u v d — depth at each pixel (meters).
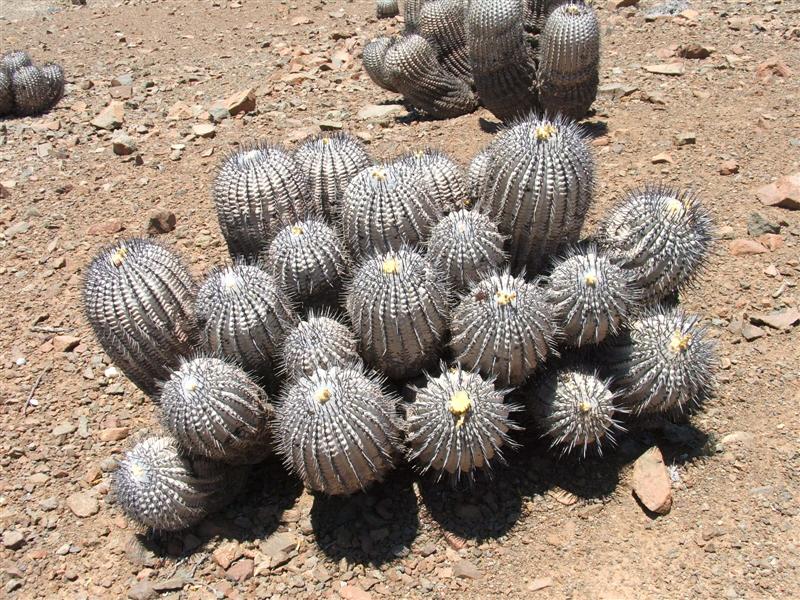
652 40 2.08
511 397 0.96
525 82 1.69
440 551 0.93
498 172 0.97
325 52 2.31
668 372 0.93
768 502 0.95
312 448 0.84
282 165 1.12
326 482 0.87
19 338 1.32
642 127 1.66
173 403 0.88
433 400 0.86
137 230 1.54
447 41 1.86
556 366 0.95
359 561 0.93
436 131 1.74
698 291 1.25
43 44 2.60
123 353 1.00
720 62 1.90
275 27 2.59
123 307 0.97
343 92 2.04
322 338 0.93
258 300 0.94
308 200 1.15
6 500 1.05
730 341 1.17
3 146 1.88
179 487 0.92
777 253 1.31
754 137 1.58
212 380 0.89
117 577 0.94
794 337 1.16
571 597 0.87
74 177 1.73
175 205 1.60
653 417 1.00
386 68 1.81
